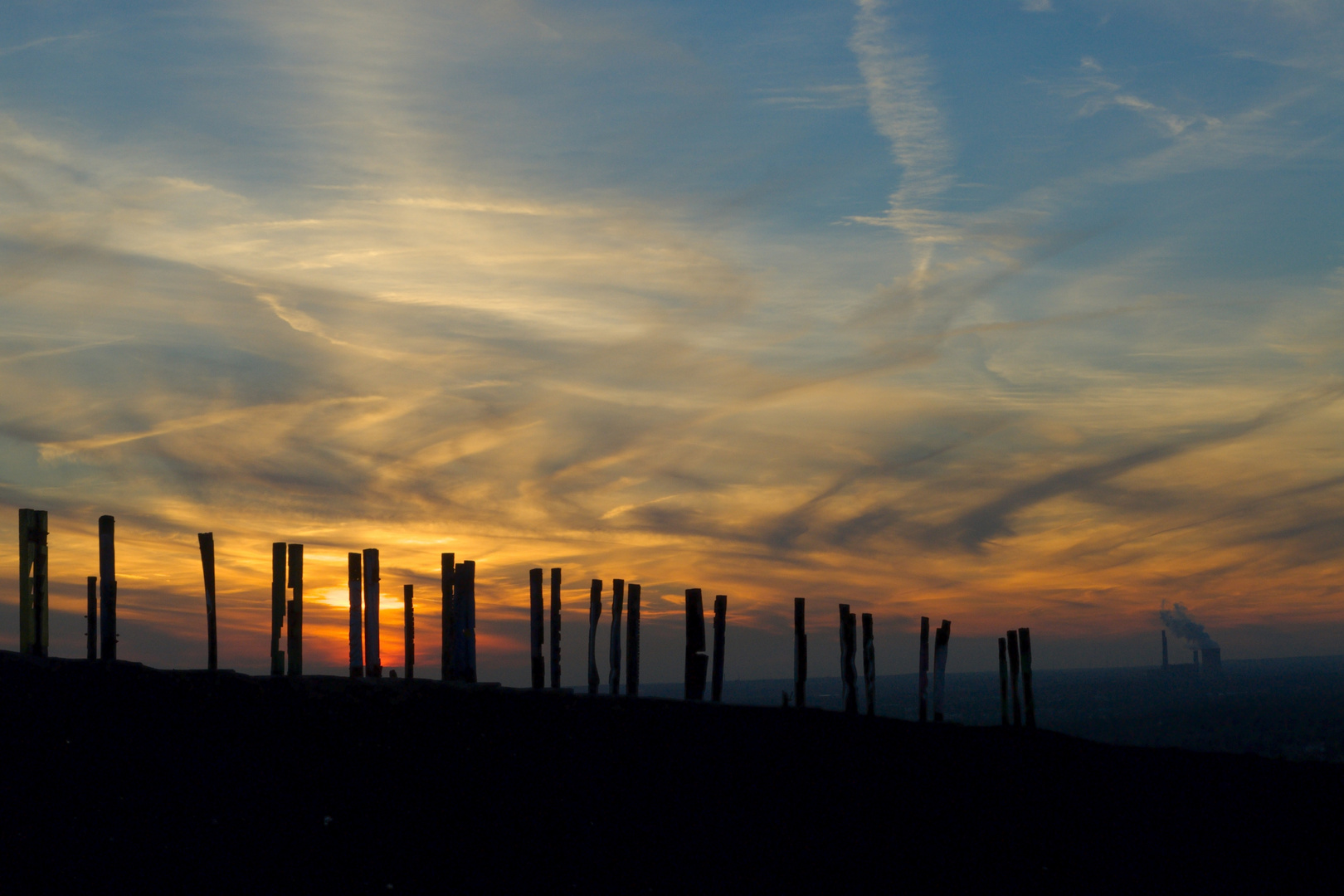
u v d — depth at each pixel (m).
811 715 22.97
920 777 20.56
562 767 16.86
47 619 16.92
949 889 15.09
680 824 15.64
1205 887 16.94
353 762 15.23
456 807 14.43
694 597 23.12
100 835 11.65
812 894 14.01
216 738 15.00
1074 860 17.38
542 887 12.61
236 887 11.14
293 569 18.38
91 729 14.30
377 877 12.00
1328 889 17.27
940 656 27.69
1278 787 23.98
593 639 21.91
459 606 20.58
